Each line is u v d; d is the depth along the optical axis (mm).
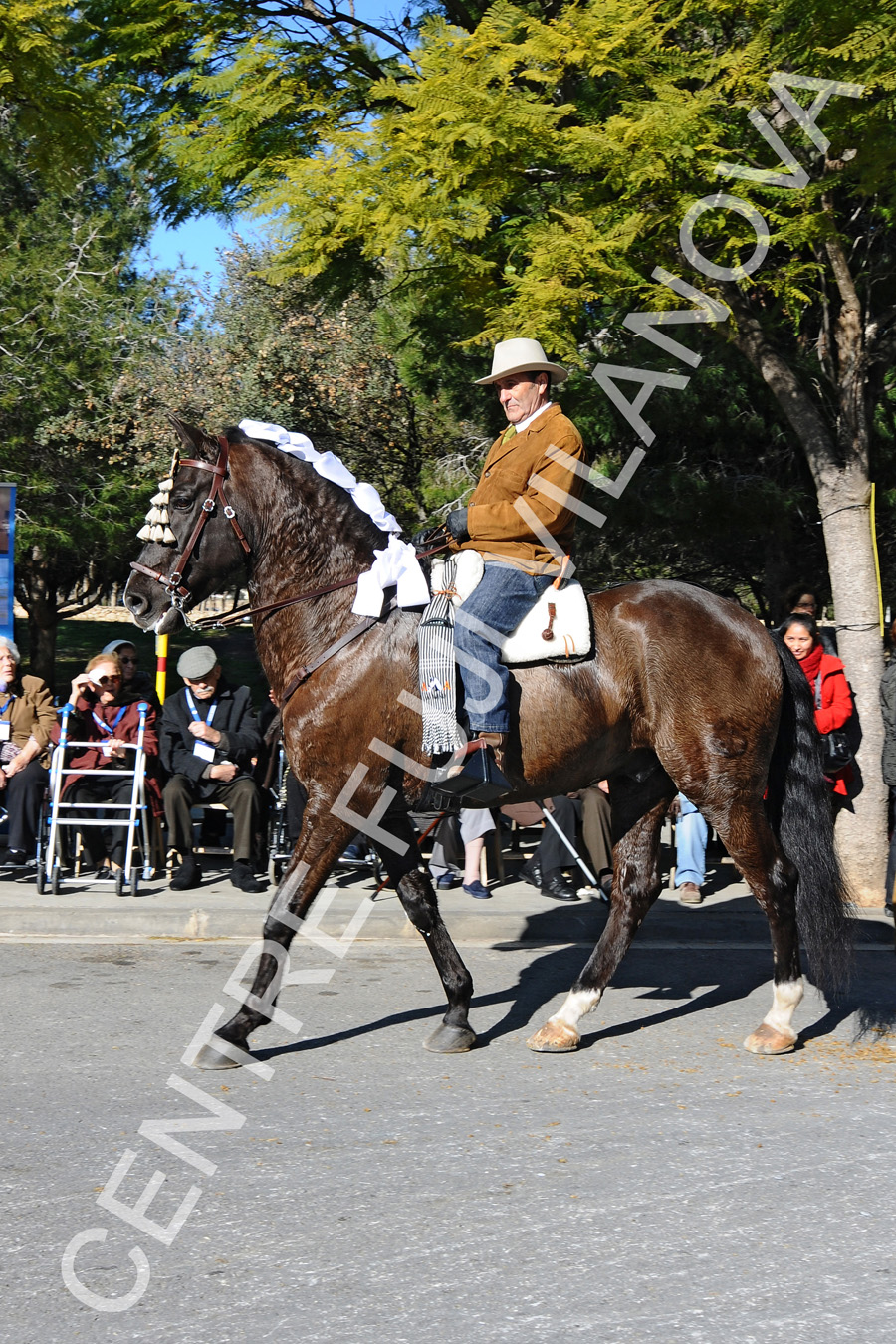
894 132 6797
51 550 16719
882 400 11258
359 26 9312
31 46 8164
